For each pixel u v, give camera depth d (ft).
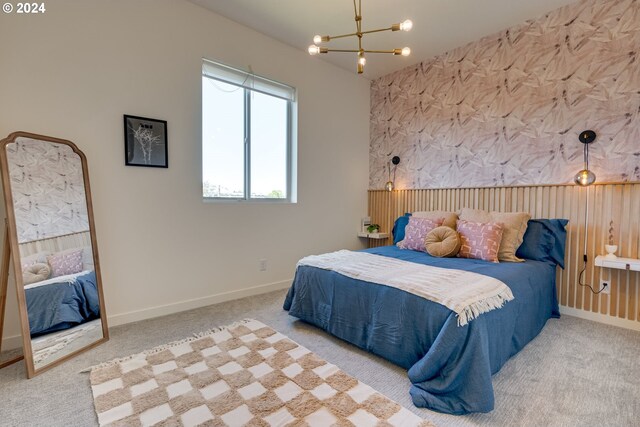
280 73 11.42
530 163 9.96
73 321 6.77
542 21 9.58
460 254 9.04
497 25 10.18
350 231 14.39
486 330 5.36
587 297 8.95
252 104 11.00
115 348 6.91
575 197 9.09
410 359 5.90
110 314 8.05
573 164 9.12
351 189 14.33
